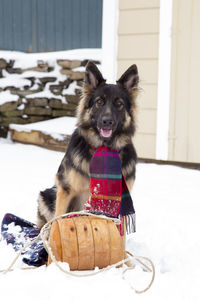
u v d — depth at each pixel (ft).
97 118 11.94
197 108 24.56
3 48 41.50
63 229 8.93
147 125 25.86
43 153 29.27
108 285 8.11
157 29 24.76
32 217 15.38
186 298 8.05
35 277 8.26
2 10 41.32
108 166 11.40
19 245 10.96
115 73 26.09
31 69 37.09
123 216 11.52
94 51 37.73
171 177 22.25
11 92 35.60
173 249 12.18
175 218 15.29
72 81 37.22
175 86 24.86
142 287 8.30
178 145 25.29
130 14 25.25
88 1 40.52
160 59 24.88
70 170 11.91
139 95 13.42
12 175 22.35
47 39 41.60
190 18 23.98
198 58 24.09
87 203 11.44
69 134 29.89
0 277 8.40
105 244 9.02
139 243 12.45
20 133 33.19
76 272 8.86
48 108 36.73
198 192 19.34
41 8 41.37
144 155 26.23
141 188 19.99
